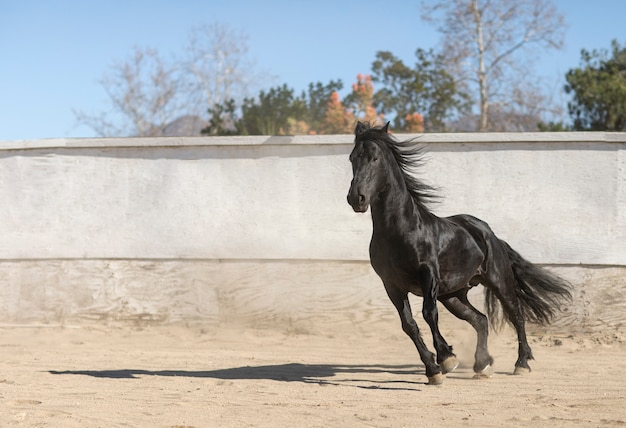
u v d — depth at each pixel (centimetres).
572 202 1546
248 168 1631
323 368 1156
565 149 1550
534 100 3816
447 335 1524
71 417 766
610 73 3494
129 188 1666
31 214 1694
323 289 1591
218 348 1400
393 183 962
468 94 3928
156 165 1661
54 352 1341
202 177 1645
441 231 1009
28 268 1686
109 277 1658
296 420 759
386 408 821
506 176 1566
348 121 3303
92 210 1675
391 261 977
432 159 1585
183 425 733
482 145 1573
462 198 1576
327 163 1606
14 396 887
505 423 743
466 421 752
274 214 1617
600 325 1523
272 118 3456
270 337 1529
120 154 1673
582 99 3328
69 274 1672
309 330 1580
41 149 1698
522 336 1129
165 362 1217
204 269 1630
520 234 1557
